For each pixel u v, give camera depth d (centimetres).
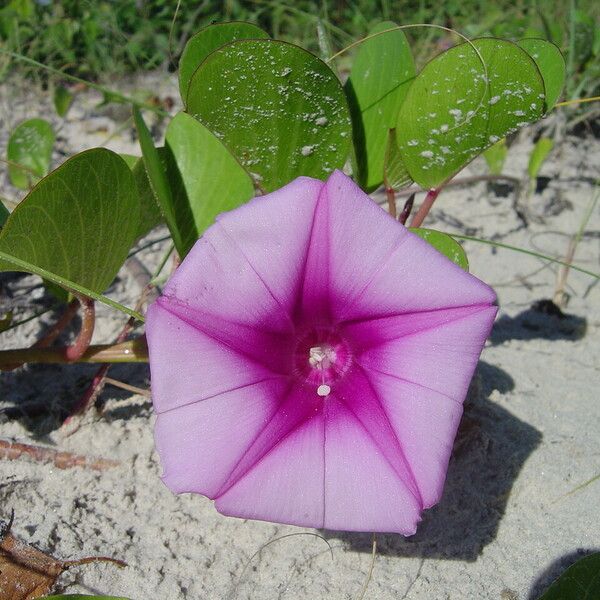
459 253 19
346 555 19
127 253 19
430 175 20
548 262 30
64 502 20
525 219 32
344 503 15
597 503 20
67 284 17
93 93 41
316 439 16
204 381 15
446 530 20
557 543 20
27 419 22
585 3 44
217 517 20
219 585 19
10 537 19
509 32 41
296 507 15
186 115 19
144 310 27
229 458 15
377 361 16
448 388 15
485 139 19
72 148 36
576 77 37
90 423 22
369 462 15
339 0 47
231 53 19
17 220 16
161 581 19
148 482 21
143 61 43
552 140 34
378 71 21
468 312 15
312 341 17
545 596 17
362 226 16
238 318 15
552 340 26
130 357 19
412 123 19
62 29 42
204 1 42
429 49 43
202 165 19
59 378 24
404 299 15
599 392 24
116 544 19
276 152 20
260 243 15
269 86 19
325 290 16
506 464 21
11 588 18
